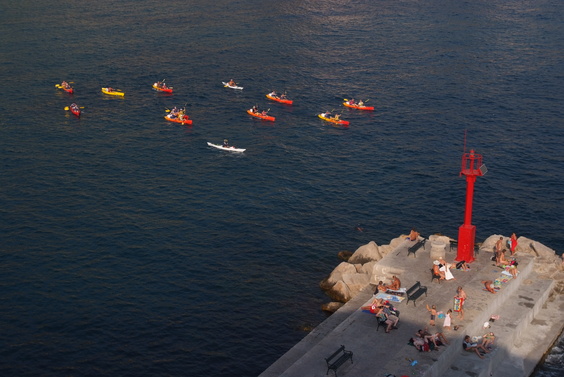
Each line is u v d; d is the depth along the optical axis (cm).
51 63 15538
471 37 18250
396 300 5778
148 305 6669
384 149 11019
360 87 14275
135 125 11994
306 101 13425
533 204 9081
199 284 7075
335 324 6022
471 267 6400
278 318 6494
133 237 8050
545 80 14588
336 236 8231
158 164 10319
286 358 5528
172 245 7875
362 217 8744
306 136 11612
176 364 5809
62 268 7312
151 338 6150
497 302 5916
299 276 7288
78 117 12288
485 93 13775
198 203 9031
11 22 19338
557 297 6425
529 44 17512
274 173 10069
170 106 13038
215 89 14075
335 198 9269
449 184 9688
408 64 15862
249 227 8375
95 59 15938
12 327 6244
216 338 6181
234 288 7012
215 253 7731
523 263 6538
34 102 13012
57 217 8531
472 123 12119
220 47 17212
